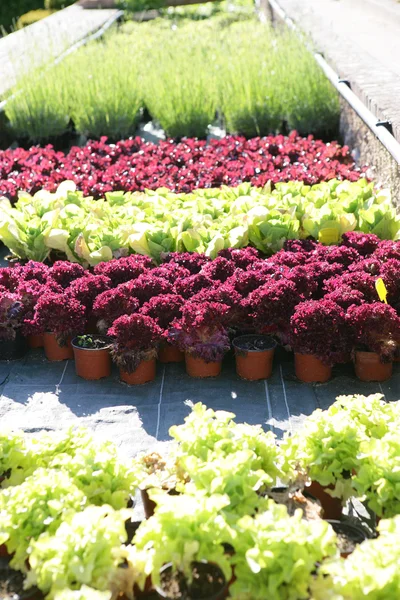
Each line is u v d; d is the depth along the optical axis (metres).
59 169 3.54
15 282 2.35
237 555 1.14
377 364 2.02
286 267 2.24
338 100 4.65
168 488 1.42
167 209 2.78
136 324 1.98
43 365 2.19
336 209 2.71
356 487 1.33
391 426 1.43
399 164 2.84
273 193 2.95
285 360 2.17
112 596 1.15
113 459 1.37
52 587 1.10
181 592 1.15
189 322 2.00
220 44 6.22
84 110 4.73
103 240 2.54
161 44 6.45
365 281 2.17
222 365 2.15
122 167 3.47
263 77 4.71
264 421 1.87
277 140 3.91
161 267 2.35
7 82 5.18
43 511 1.24
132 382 2.05
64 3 11.35
